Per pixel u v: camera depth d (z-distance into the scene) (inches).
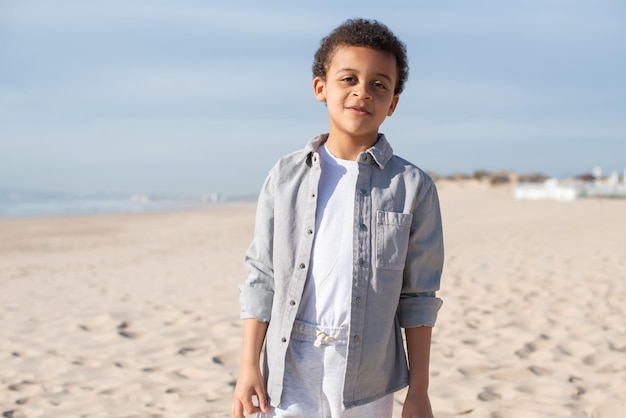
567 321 222.7
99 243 706.2
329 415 71.3
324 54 76.0
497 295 275.4
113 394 166.2
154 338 225.1
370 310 71.7
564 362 177.8
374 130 75.4
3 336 233.6
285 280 73.5
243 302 76.5
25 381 179.5
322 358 71.4
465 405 146.9
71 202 2778.1
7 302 308.7
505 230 612.1
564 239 498.3
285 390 72.2
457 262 386.9
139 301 299.3
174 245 643.5
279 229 74.7
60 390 170.9
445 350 192.4
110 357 202.2
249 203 2866.6
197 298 301.9
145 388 169.8
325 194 74.5
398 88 78.7
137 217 1358.3
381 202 73.5
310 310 72.5
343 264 72.2
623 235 505.4
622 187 1386.6
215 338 220.2
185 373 183.3
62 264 489.1
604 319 225.3
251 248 78.5
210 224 1022.4
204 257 507.2
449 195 1969.7
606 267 339.3
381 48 73.2
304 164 76.2
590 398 150.3
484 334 210.4
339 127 75.2
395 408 147.1
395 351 75.0
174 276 391.2
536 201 1320.1
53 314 273.3
